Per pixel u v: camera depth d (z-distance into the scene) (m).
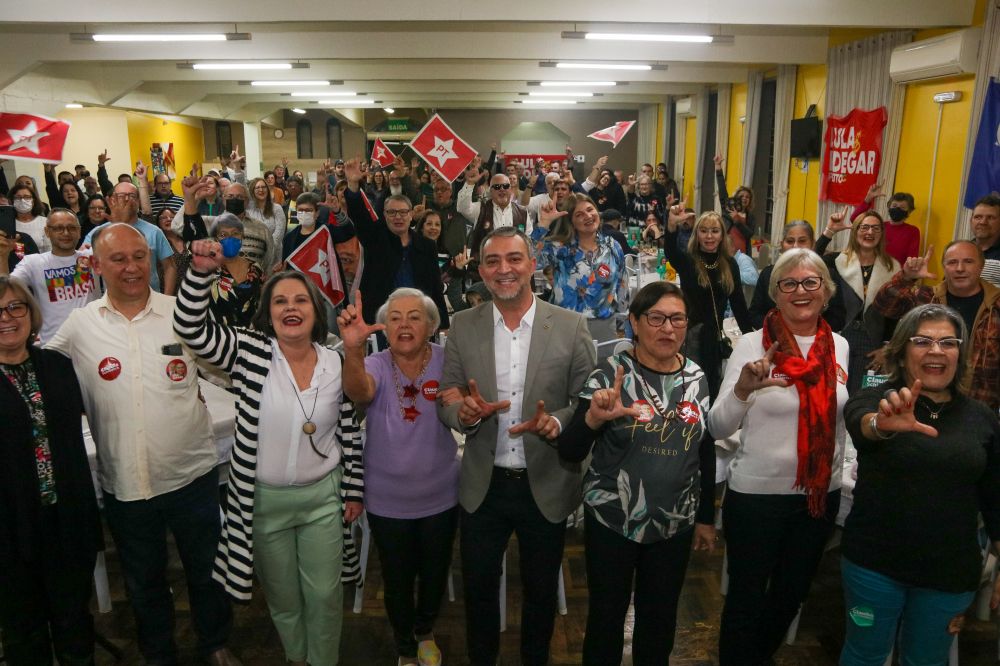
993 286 2.86
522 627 2.31
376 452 2.31
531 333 2.20
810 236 4.10
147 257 2.24
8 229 3.61
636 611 2.13
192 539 2.42
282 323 2.15
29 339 2.16
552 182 6.94
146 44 8.75
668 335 1.95
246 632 2.85
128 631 2.85
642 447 1.98
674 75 11.30
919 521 1.88
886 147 7.09
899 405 1.75
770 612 2.36
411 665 2.53
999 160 5.36
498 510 2.22
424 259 4.42
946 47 5.86
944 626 1.94
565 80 11.39
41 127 4.62
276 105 18.83
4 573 2.15
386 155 7.70
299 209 5.13
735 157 12.28
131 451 2.25
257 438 2.19
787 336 2.17
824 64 8.62
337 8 6.23
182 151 17.27
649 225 7.71
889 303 3.01
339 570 2.37
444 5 6.20
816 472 2.11
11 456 2.08
